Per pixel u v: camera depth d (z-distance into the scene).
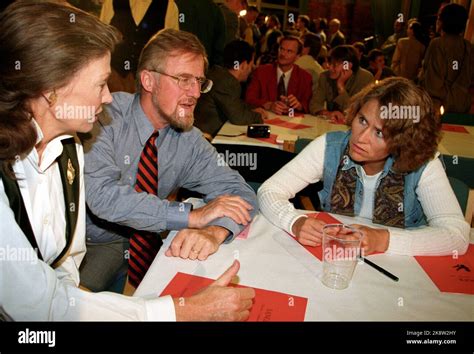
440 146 2.38
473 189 1.96
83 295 0.85
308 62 3.77
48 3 0.86
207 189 1.54
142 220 1.28
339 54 3.17
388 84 1.31
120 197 1.29
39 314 0.83
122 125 1.42
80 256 1.21
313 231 1.19
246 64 2.82
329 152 1.50
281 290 0.97
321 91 3.31
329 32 5.50
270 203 1.34
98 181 1.30
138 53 3.29
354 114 1.38
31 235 0.90
